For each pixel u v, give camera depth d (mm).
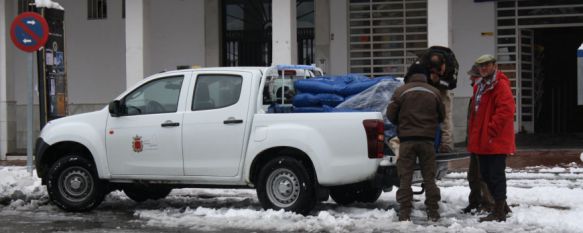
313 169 8812
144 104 9719
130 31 16312
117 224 8992
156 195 11062
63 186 9969
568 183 11719
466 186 11602
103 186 9953
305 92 9273
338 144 8570
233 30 19328
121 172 9680
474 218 8852
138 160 9578
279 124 8883
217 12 19000
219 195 11414
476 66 8945
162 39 19281
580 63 12375
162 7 19266
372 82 9055
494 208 8664
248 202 10664
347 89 9062
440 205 9438
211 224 8750
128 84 16297
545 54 18828
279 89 9656
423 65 8695
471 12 17609
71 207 9906
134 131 9586
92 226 8859
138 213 9742
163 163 9453
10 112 18500
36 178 12477
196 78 9469
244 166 9039
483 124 8508
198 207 9953
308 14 18734
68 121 10062
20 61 20078
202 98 9375
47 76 12586
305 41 18797
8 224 9039
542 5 17375
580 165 13820
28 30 11859
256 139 8953
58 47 12852
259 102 9109
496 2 17500
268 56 19125
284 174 8891
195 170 9289
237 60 19328
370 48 18188
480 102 8539
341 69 18312
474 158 9094
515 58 17578
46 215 9734
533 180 12164
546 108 19000
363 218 8914
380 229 8211
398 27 18031
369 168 8445
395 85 9055
